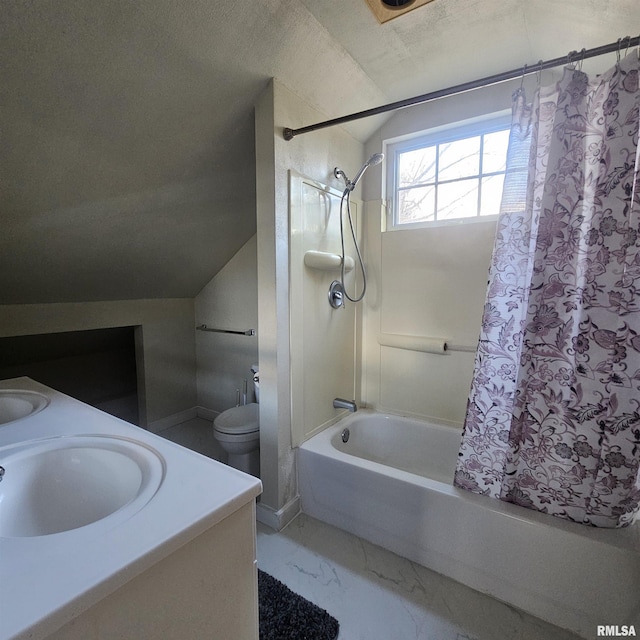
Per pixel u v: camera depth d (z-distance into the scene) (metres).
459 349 2.10
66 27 1.07
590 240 1.20
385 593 1.42
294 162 1.72
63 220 1.69
